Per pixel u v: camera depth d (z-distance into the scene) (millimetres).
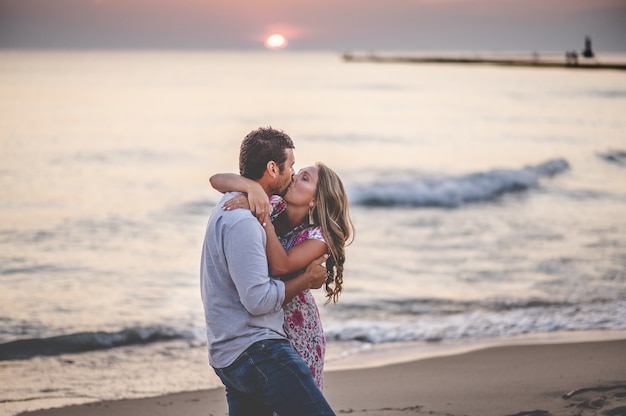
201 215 14516
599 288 8734
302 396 2670
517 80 90375
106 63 178000
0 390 5211
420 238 12594
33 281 9078
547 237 12406
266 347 2701
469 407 4449
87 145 27266
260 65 183625
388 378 5227
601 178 21047
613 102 55750
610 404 4340
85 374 5625
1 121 35500
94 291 8617
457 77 101562
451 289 8797
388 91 71938
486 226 13938
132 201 15984
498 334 6688
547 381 4922
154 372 5676
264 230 2734
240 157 2896
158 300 8211
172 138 31281
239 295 2678
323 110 49219
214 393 5102
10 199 15773
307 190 2898
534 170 21562
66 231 12500
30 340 6500
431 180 18312
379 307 7922
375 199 17406
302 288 2773
